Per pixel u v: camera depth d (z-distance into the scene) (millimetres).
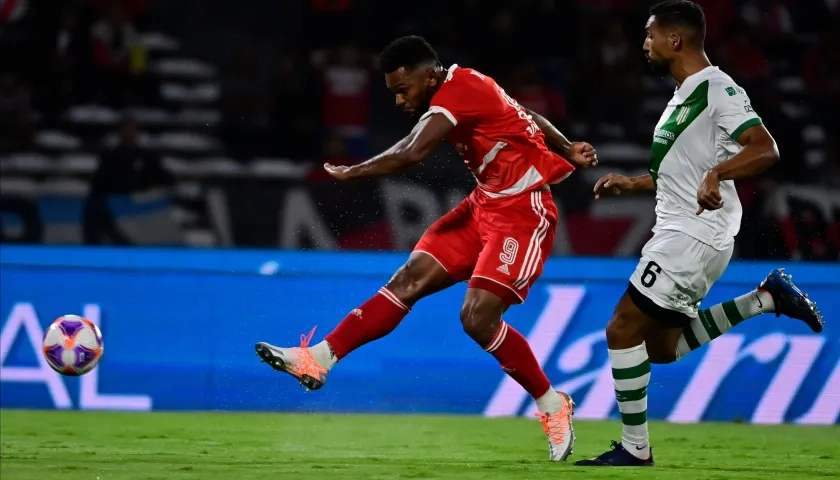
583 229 37438
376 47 51719
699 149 17406
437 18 51062
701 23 17688
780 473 17219
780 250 36594
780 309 19531
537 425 25484
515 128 18062
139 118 48812
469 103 17688
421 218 39188
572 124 47281
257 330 28031
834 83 50531
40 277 27641
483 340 18062
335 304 28281
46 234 39094
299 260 28609
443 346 28016
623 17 50062
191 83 51781
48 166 46594
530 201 18188
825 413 27719
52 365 19328
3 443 20312
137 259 28219
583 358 27859
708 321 19688
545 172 18328
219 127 47062
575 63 48531
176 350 27781
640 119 47719
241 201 39812
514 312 27906
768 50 51688
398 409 27750
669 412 27516
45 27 48562
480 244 18875
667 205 17953
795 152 41906
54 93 48312
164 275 28031
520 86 47312
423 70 18125
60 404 27219
